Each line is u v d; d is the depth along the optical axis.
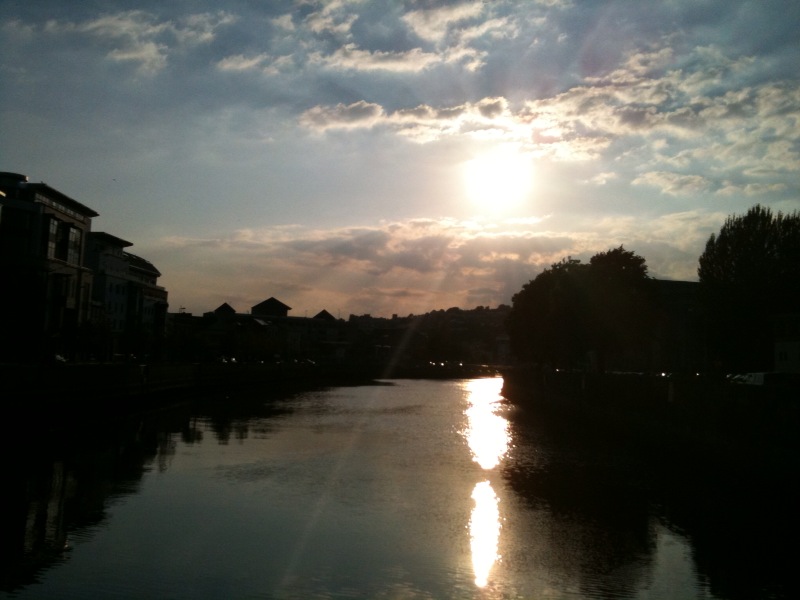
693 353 94.06
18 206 77.81
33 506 22.95
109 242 116.94
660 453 36.81
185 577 16.69
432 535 20.34
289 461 32.31
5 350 64.88
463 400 83.44
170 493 25.06
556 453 36.56
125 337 106.44
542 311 80.38
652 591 16.45
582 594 16.19
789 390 26.44
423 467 31.31
